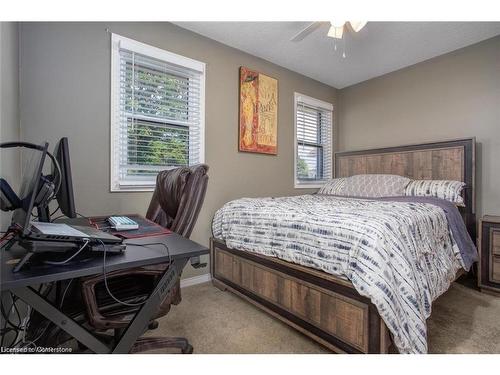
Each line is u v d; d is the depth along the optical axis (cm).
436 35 254
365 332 123
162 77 233
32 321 111
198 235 257
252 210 197
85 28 192
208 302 207
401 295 120
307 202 222
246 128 288
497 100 258
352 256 129
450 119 288
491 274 219
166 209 159
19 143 98
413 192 260
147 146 225
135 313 100
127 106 214
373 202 219
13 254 88
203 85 255
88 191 195
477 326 169
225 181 275
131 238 110
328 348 141
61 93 183
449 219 200
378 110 353
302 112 356
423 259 150
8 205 95
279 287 170
